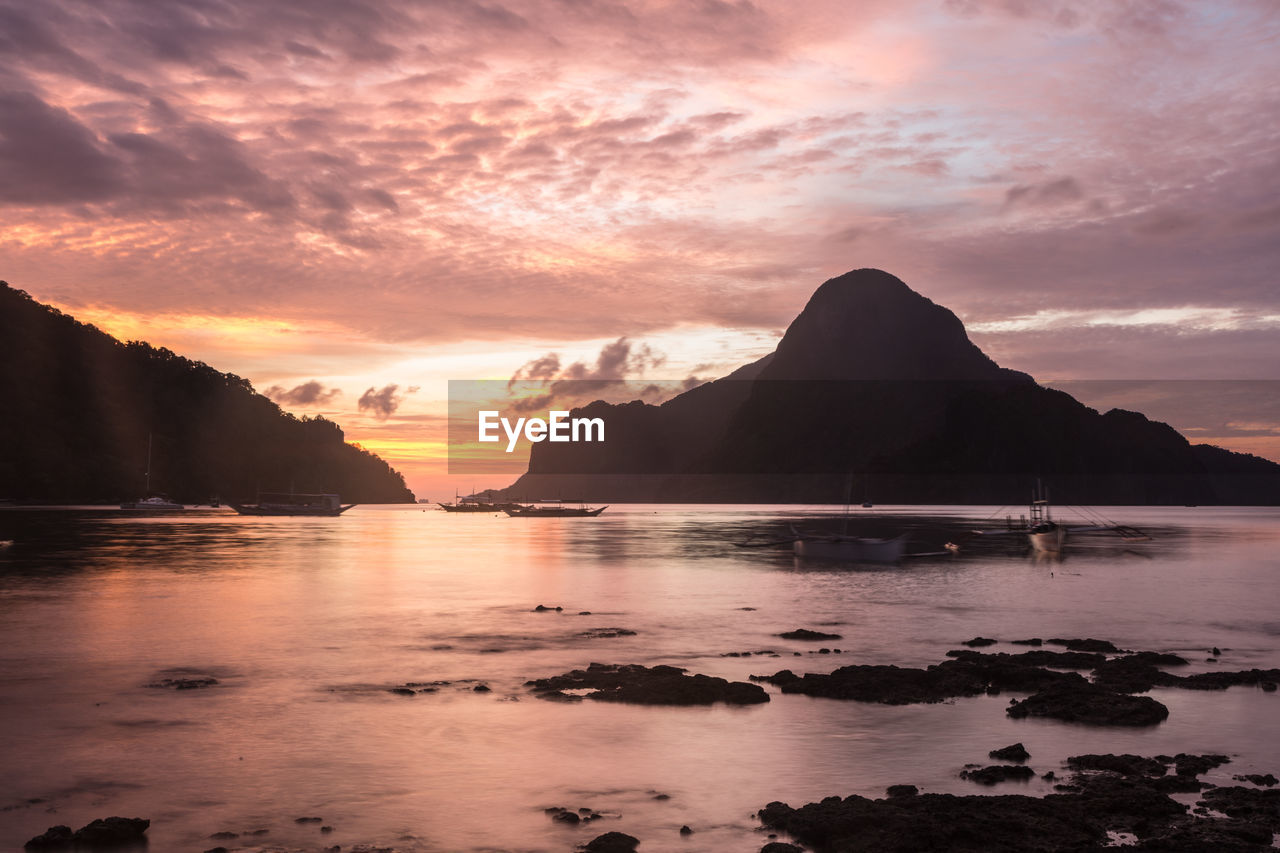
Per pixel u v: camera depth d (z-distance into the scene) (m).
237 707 23.11
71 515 189.12
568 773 17.97
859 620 39.47
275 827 15.22
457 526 163.88
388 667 28.33
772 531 139.25
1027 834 14.38
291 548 90.00
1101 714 21.95
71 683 25.91
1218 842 14.08
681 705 23.16
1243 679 26.25
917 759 18.89
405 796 16.67
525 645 32.59
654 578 58.91
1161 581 58.72
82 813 15.81
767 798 16.64
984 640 33.50
